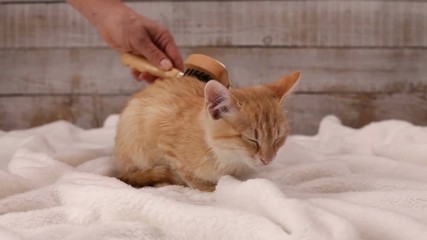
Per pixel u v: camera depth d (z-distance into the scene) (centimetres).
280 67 219
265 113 112
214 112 112
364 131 181
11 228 90
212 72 134
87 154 151
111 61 220
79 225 94
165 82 134
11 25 218
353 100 221
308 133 222
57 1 217
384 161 136
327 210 88
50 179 121
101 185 105
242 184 101
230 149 113
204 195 113
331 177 121
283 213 86
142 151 127
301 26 216
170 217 92
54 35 219
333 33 217
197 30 217
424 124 222
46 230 88
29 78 222
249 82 219
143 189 106
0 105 224
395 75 219
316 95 221
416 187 111
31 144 158
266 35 217
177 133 120
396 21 216
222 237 86
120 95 223
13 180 112
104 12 165
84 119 225
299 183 122
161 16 217
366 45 218
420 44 218
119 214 96
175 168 123
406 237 83
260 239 82
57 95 223
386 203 100
